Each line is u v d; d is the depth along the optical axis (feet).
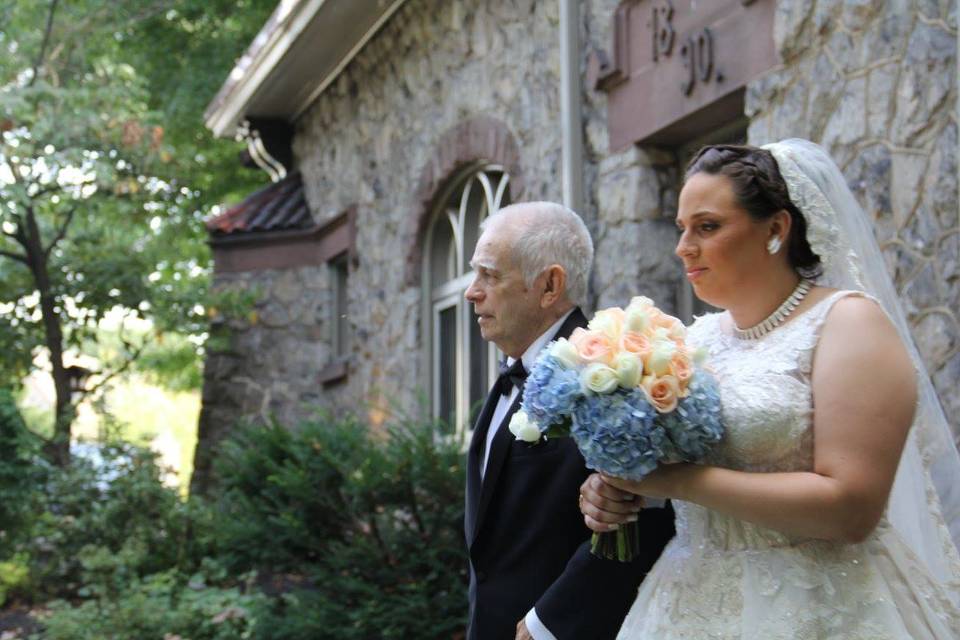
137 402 72.38
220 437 35.47
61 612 22.27
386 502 18.52
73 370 35.01
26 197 30.86
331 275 35.40
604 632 7.85
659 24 17.80
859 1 13.51
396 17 28.40
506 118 22.86
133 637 21.44
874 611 6.59
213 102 37.01
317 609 18.47
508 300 8.87
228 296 34.53
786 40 14.75
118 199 34.76
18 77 33.19
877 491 6.31
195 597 22.58
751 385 6.76
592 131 20.02
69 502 26.96
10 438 26.21
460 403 26.23
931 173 12.44
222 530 20.94
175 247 38.70
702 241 7.07
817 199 7.02
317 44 31.01
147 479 27.86
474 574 8.87
